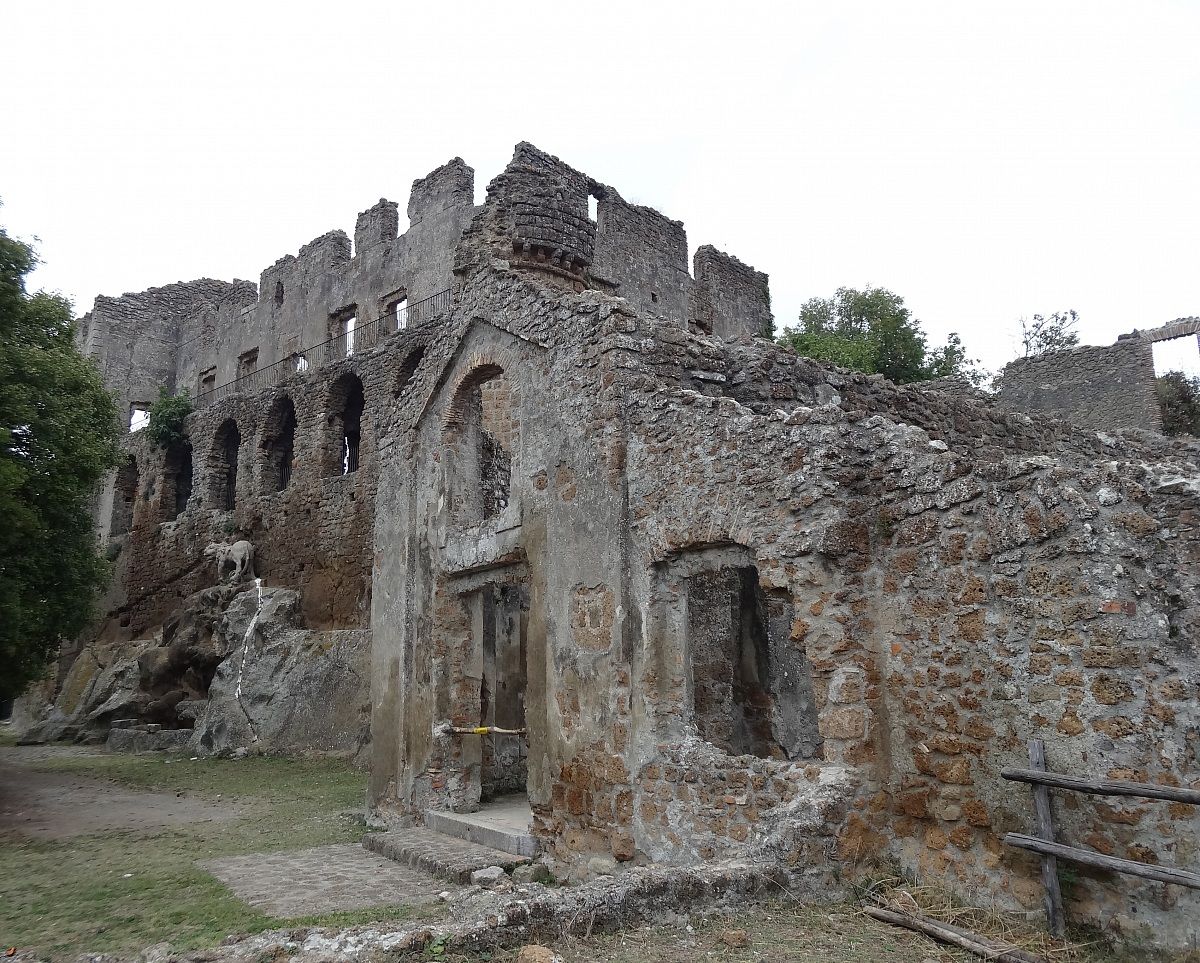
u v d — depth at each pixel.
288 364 33.53
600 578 8.51
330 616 26.39
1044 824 5.13
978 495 5.90
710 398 7.76
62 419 16.86
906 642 6.24
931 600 6.11
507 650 13.52
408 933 4.90
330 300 33.06
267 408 31.64
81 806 14.70
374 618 12.96
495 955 4.76
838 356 28.94
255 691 24.00
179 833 11.89
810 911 5.58
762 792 6.59
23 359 16.48
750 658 10.06
